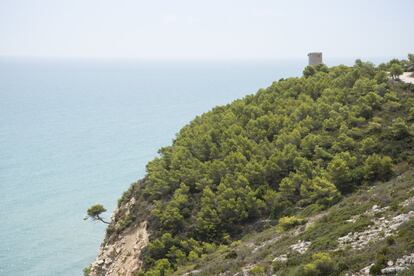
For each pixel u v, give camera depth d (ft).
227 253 116.67
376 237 81.41
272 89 216.54
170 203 153.79
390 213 89.71
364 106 162.20
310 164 143.84
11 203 378.94
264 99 204.13
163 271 128.06
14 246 298.97
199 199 156.15
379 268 68.44
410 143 138.21
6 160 517.55
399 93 172.65
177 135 214.07
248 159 163.32
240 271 94.02
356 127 155.33
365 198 107.24
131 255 152.56
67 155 541.34
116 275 152.46
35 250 293.23
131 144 597.93
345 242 85.10
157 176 174.81
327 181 128.36
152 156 529.86
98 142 613.11
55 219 344.90
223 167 160.45
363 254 75.66
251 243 116.57
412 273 62.95
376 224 87.35
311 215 119.44
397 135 142.41
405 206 89.86
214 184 159.02
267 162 151.84
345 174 129.49
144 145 589.32
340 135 150.41
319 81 200.95
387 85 178.70
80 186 423.23
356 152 142.41
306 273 75.92
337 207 111.55
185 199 154.30
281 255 92.43
